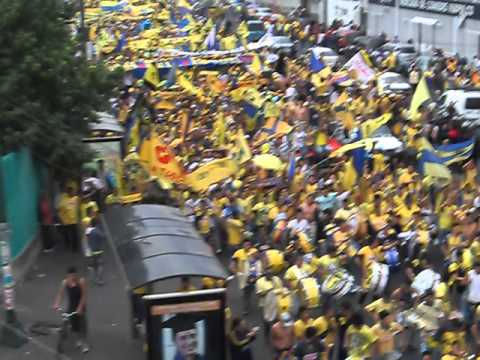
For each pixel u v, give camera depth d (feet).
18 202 118.01
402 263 110.01
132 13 318.24
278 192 127.03
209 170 130.31
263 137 155.63
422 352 86.22
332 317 88.69
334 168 135.64
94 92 132.87
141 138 138.31
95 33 262.47
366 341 84.17
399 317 89.97
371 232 114.01
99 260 114.11
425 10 290.97
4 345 94.79
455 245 107.76
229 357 88.12
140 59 221.66
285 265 104.83
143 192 133.49
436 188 127.65
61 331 92.99
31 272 117.70
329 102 179.93
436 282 95.30
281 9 367.04
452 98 179.32
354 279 106.32
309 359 82.79
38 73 125.18
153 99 180.55
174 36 269.23
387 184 129.70
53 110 129.59
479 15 268.00
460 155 153.79
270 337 92.89
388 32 312.50
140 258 89.25
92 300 109.50
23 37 124.36
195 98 183.93
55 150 126.93
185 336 83.66
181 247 92.27
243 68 216.95
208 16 316.81
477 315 91.09
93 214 119.34
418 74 217.36
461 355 85.61
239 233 119.55
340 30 289.33
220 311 84.02
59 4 135.64
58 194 130.62
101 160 137.80
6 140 119.55
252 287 103.65
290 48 255.91
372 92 180.65
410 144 151.64
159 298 82.99
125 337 98.63
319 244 115.96
